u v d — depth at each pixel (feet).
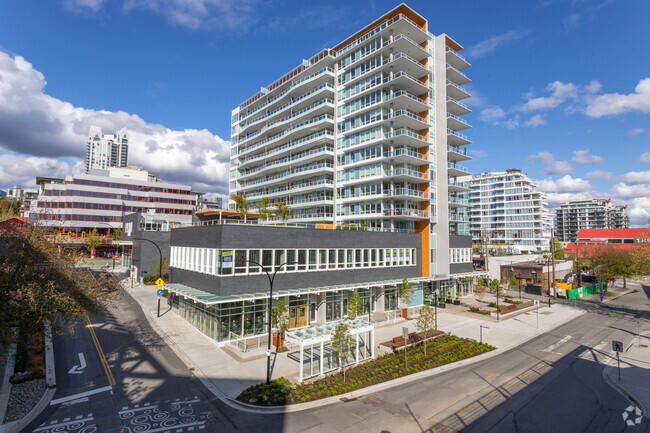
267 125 220.02
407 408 53.88
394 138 141.08
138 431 46.39
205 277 94.38
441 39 159.94
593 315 131.44
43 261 58.85
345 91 166.91
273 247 97.35
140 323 101.24
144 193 339.77
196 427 47.62
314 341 65.46
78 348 78.69
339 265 113.19
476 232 457.68
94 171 333.01
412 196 140.46
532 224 409.08
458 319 118.01
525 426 48.93
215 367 69.67
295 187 196.54
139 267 170.40
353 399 57.00
